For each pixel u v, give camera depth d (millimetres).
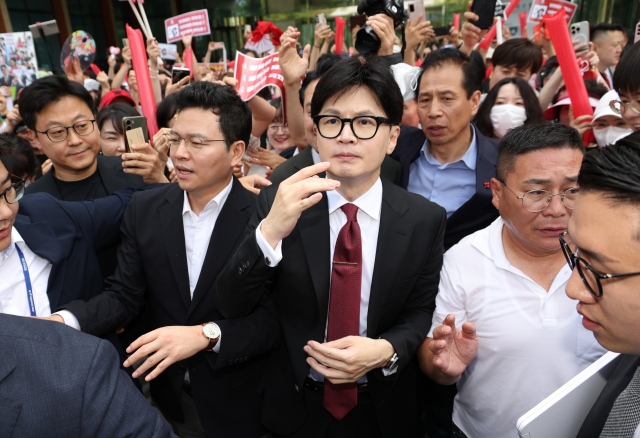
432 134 1845
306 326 1327
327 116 1178
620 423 772
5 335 704
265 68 2396
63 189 1887
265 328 1392
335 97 1168
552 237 1138
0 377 670
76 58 3055
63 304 1403
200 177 1427
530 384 1207
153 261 1484
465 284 1287
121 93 3141
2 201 1150
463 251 1316
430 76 1796
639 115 1446
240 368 1541
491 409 1276
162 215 1496
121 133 2492
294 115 2311
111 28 11391
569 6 3445
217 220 1485
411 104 2338
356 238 1270
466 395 1339
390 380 1259
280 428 1434
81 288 1463
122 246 1562
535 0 3537
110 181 1942
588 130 2211
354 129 1168
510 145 1166
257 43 4227
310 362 1190
